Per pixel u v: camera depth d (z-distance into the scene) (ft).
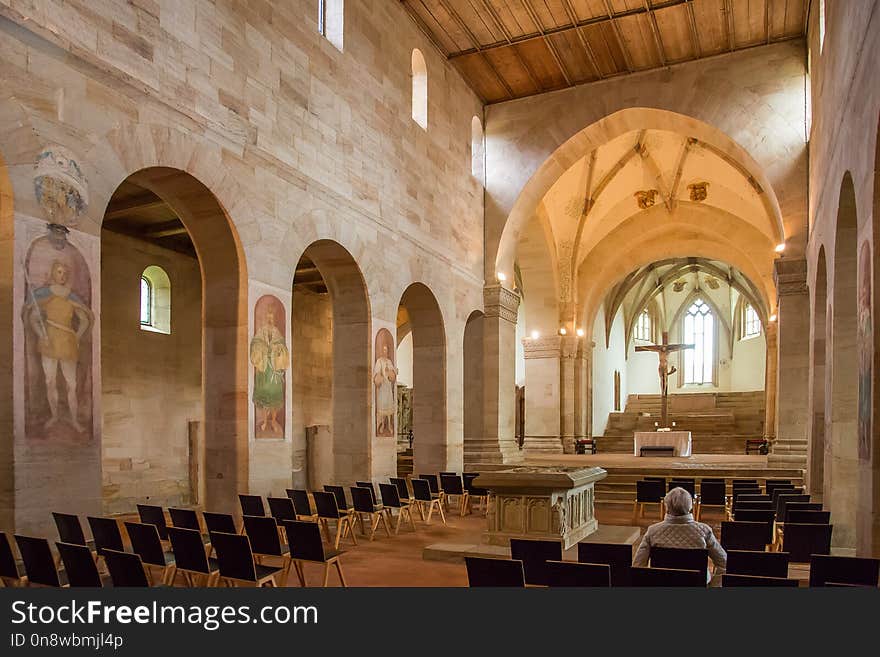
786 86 59.93
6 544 20.98
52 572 20.34
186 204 35.81
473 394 67.97
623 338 142.61
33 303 24.95
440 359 59.31
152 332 55.57
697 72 62.85
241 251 36.60
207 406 37.09
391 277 51.49
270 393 38.27
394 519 47.37
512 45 60.54
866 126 27.40
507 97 69.46
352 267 47.42
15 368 24.11
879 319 26.71
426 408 59.47
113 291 52.21
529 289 94.32
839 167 35.83
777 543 34.37
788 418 60.13
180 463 57.47
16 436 23.97
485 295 67.97
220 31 35.63
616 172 86.17
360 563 33.17
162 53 31.83
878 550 26.68
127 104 29.78
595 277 96.43
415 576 30.42
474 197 67.15
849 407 38.11
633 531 40.68
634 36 59.47
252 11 38.11
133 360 53.67
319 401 76.54
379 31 51.37
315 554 25.68
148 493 54.39
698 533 20.76
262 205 38.17
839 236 37.45
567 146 67.87
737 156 63.93
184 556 22.99
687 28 58.23
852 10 30.89
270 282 38.60
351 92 47.26
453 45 60.70
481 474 35.40
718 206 90.68
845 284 37.58
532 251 92.07
